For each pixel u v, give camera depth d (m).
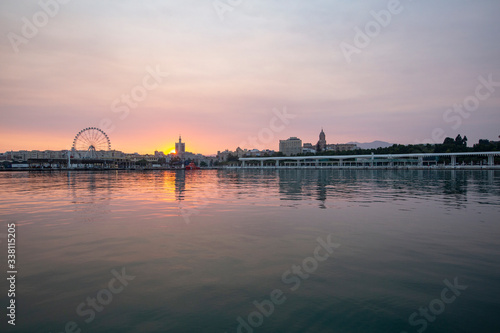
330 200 31.78
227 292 9.58
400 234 16.38
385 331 7.61
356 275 10.79
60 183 66.69
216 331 7.60
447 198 33.38
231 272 11.09
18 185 58.97
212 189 48.38
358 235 16.17
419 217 21.36
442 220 20.25
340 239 15.38
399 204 28.30
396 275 10.78
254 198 34.12
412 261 12.12
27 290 9.69
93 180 83.56
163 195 38.28
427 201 30.61
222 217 21.62
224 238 15.66
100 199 33.53
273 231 17.17
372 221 19.94
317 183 63.72
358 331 7.61
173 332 7.57
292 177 100.00
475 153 183.88
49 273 11.00
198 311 8.51
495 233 16.56
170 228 18.05
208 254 13.07
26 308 8.61
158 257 12.70
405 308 8.63
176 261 12.22
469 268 11.40
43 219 20.98
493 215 22.09
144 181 79.06
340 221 19.98
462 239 15.33
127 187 53.78
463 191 42.22
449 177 89.88
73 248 13.95
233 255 12.91
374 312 8.45
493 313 8.33
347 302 8.97
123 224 19.23
